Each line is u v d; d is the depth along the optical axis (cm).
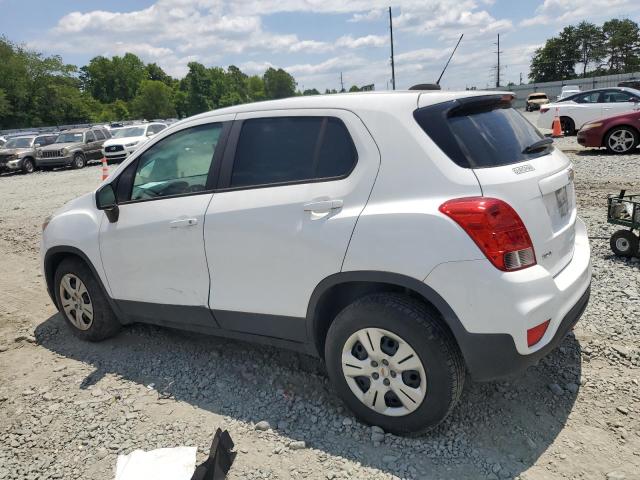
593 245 599
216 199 349
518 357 268
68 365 419
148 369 402
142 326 479
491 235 260
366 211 288
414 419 289
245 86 16138
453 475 271
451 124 286
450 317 270
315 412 332
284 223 315
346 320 297
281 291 324
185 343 441
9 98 8300
